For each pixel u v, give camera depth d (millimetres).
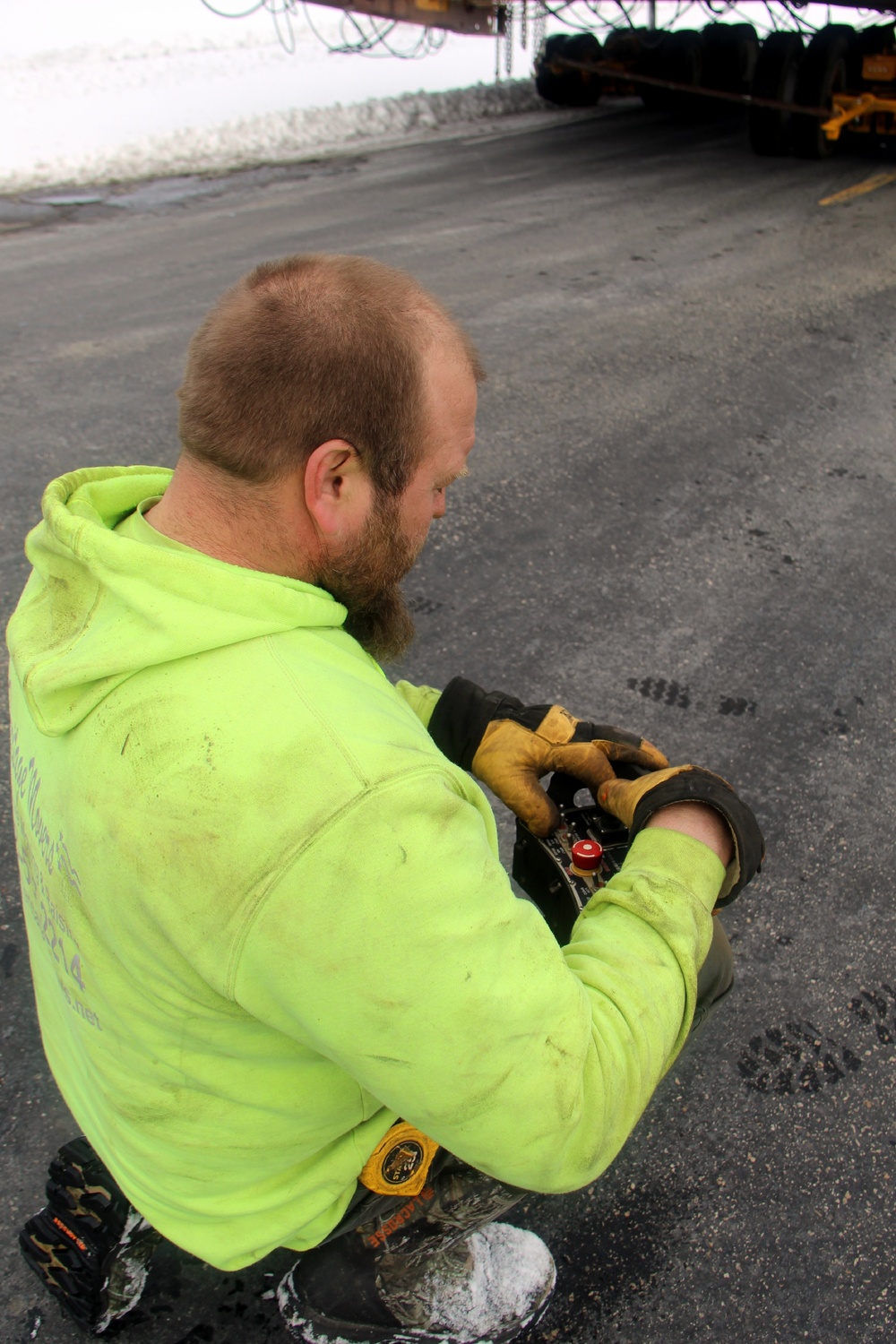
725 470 3861
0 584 3055
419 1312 1252
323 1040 807
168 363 4695
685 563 3281
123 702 788
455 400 865
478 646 2861
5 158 9227
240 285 827
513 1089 822
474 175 8820
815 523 3529
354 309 793
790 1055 1816
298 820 742
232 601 789
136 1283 1262
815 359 4840
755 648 2896
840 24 8938
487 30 10656
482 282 5863
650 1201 1587
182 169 9172
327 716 779
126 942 821
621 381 4582
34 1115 1652
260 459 798
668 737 2555
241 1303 1421
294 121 10633
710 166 8992
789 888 2152
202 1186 1000
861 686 2764
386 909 750
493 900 812
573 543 3367
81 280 5973
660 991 943
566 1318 1432
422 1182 1117
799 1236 1548
